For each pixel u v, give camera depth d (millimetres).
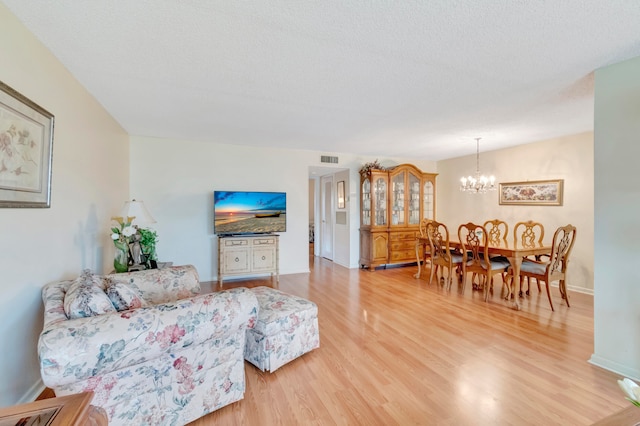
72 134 2316
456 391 1932
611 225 2148
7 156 1521
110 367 1292
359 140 4570
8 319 1583
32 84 1771
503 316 3238
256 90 2617
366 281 4812
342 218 6223
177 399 1579
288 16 1599
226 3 1490
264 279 4914
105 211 3145
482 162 5609
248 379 2076
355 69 2221
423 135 4246
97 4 1499
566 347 2514
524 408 1763
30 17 1605
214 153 4766
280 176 5219
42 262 1900
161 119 3484
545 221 4590
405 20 1631
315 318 2473
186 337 1463
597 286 2232
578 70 2229
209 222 4742
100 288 1660
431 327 2949
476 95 2727
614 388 1945
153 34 1769
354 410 1756
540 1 1468
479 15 1583
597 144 2213
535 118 3428
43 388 1917
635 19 1613
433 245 4645
